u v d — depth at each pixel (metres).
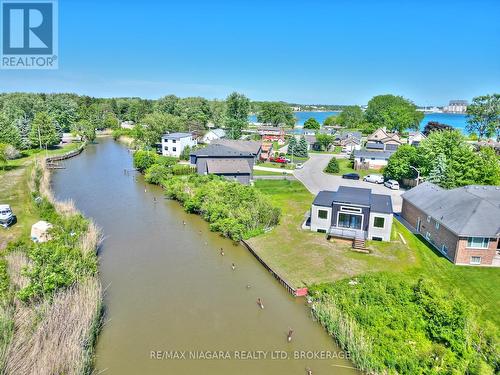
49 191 57.03
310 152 113.38
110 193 60.66
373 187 65.44
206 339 24.77
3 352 19.38
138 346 23.97
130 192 61.50
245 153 72.94
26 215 44.44
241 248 39.28
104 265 34.84
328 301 27.36
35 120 101.56
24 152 93.19
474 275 31.77
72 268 27.62
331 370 22.08
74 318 23.00
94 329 24.39
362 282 29.83
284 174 75.56
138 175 74.69
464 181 56.00
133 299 29.27
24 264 28.02
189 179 64.56
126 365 22.25
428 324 24.06
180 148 93.88
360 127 177.00
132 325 26.05
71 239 34.75
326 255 35.66
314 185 65.75
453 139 60.41
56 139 104.06
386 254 35.88
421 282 27.92
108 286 31.11
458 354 21.89
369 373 21.39
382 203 41.62
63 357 19.77
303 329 25.88
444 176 57.22
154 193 61.03
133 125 163.00
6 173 69.88
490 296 28.44
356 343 22.86
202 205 48.38
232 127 125.75
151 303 28.78
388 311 25.45
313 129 165.12
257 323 26.50
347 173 77.19
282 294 30.22
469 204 36.06
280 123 184.75
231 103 127.25
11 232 39.12
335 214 40.38
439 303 24.81
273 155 98.50
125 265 34.97
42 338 20.95
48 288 24.61
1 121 91.62
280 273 32.62
